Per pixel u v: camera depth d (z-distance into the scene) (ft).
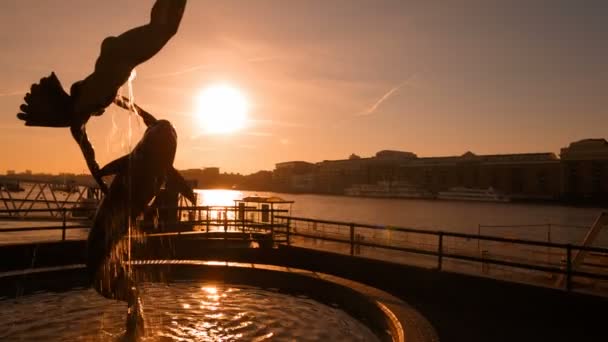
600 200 506.48
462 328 25.55
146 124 21.88
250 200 65.82
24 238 72.33
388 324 23.25
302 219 46.50
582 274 27.73
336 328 25.07
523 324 26.43
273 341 22.76
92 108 18.74
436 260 48.55
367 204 481.05
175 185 21.86
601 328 25.93
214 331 23.88
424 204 499.51
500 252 60.59
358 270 38.55
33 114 19.10
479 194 569.64
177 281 35.14
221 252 44.96
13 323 24.38
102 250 21.13
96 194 115.85
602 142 535.19
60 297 29.86
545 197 555.69
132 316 22.65
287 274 33.06
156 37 17.98
